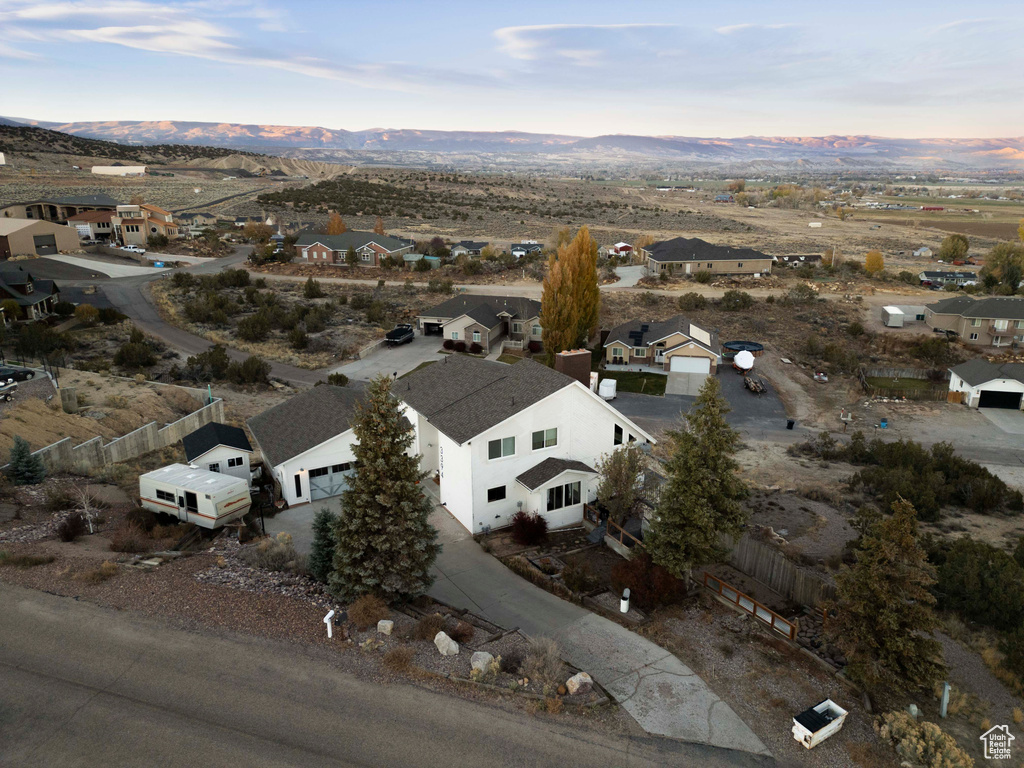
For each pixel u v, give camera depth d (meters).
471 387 28.89
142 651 15.28
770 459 38.88
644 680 16.22
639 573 20.59
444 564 23.33
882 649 15.77
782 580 21.86
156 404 39.59
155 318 66.56
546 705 14.47
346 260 96.19
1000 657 18.47
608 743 13.68
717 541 21.28
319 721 13.55
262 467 32.38
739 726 14.62
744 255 93.38
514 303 67.88
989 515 31.50
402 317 72.31
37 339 45.50
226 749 12.66
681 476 19.98
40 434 30.66
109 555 20.19
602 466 25.72
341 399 31.42
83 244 103.06
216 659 15.21
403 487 18.19
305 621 17.12
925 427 45.06
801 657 17.67
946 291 86.69
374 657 15.75
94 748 12.46
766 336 66.69
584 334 58.59
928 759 13.45
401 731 13.45
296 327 64.56
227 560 21.06
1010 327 63.44
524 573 22.62
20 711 13.21
